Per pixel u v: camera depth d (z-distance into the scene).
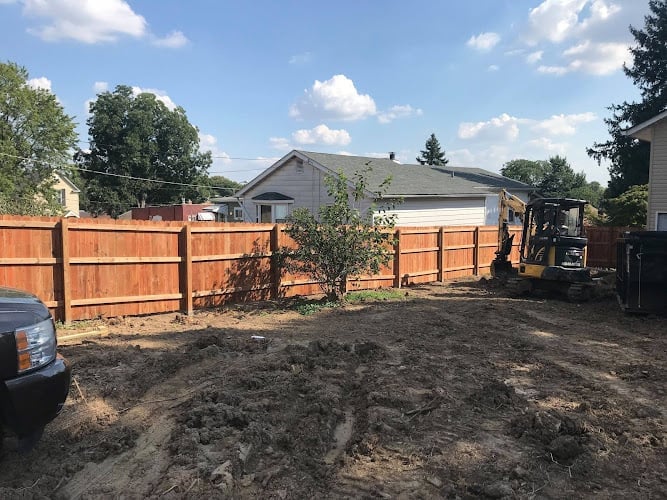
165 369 6.25
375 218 12.33
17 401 3.62
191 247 10.29
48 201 41.41
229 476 3.83
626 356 7.68
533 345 8.19
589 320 10.52
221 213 49.56
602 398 5.79
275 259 11.74
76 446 4.33
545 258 13.36
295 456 4.27
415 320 9.92
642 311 10.74
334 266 11.67
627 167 34.41
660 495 3.83
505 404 5.52
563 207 13.40
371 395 5.56
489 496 3.73
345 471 4.09
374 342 7.62
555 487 3.91
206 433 4.45
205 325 9.20
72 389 5.55
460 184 27.67
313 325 9.38
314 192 23.75
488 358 7.36
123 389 5.55
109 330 8.56
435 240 16.17
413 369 6.58
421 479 3.98
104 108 68.00
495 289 14.84
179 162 71.31
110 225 9.27
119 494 3.63
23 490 3.60
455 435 4.76
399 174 25.83
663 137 17.33
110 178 67.94
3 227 8.17
